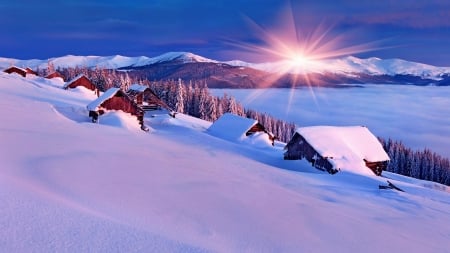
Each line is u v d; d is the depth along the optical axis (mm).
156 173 16188
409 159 103375
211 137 46531
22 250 4746
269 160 37250
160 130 50250
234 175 20266
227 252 7070
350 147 36125
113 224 6457
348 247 9641
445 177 101688
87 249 5148
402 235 12289
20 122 29219
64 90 72125
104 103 43375
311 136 36219
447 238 13375
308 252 8617
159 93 107188
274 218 11211
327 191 20688
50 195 8672
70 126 33500
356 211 15492
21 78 79125
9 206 6289
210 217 10180
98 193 10898
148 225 8039
